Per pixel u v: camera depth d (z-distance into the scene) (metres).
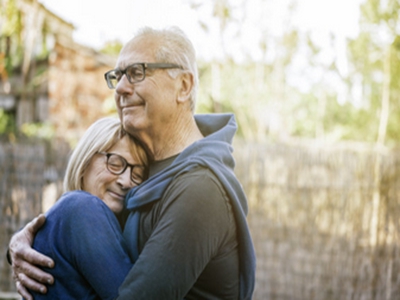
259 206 5.26
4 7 8.91
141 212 1.59
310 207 5.19
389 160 5.09
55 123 12.12
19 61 11.27
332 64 15.28
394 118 14.90
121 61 1.66
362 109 16.80
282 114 12.38
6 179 5.18
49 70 12.16
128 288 1.42
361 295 5.07
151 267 1.41
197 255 1.43
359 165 5.12
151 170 1.72
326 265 5.13
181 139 1.69
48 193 5.29
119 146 1.73
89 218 1.53
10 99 11.99
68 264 1.52
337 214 5.14
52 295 1.52
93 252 1.49
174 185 1.51
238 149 5.34
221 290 1.57
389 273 5.03
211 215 1.46
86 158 1.71
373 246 5.07
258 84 11.59
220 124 1.87
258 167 5.29
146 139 1.68
